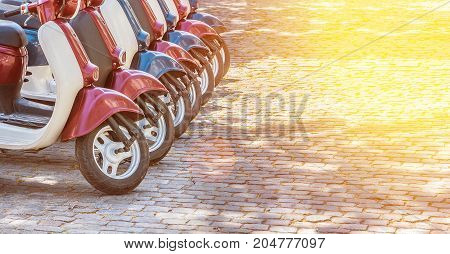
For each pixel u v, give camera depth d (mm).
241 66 14680
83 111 7648
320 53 16016
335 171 8594
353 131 10164
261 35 18328
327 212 7371
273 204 7613
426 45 16734
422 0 25109
